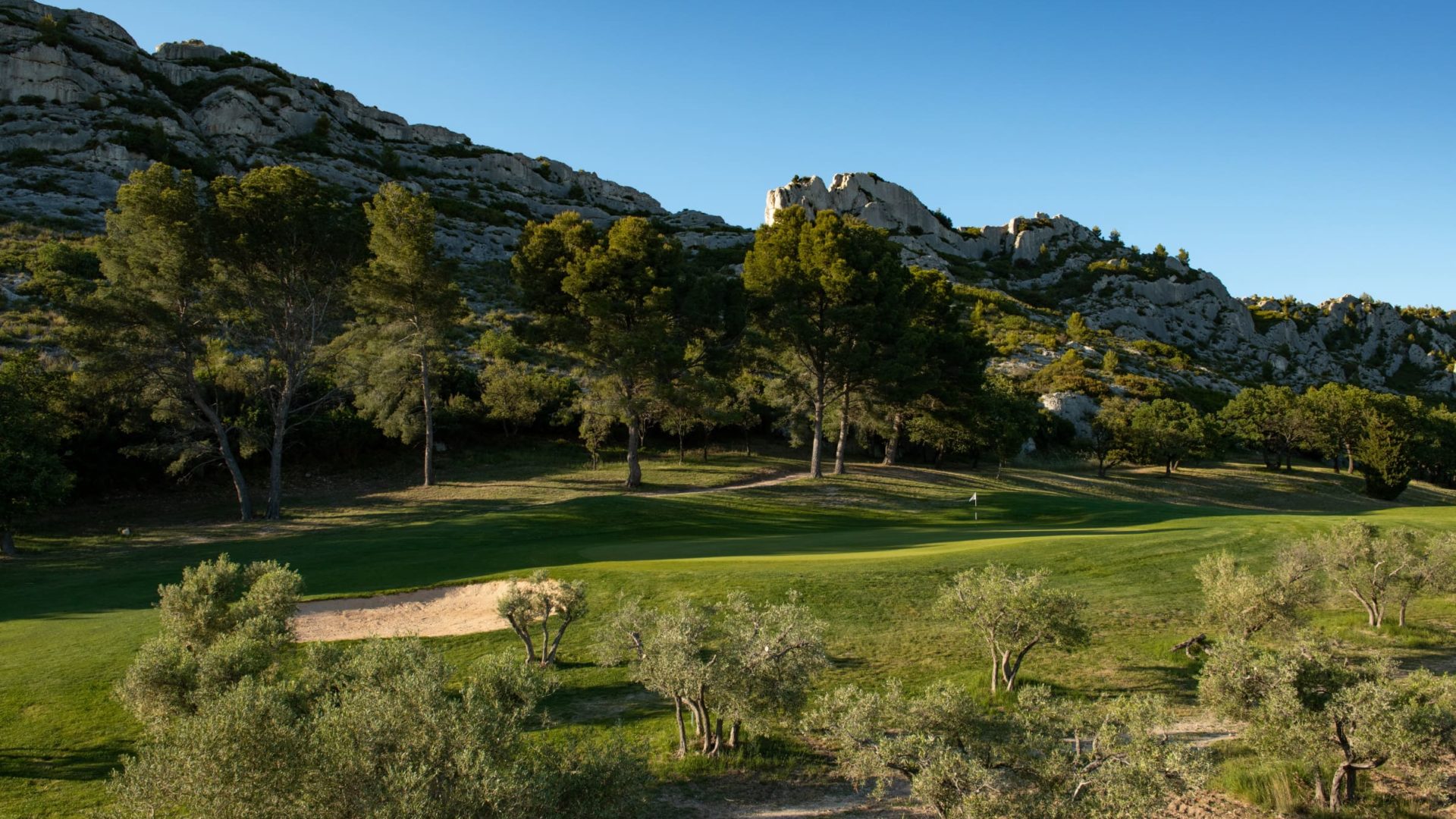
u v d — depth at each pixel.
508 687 9.76
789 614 12.01
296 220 37.22
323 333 44.66
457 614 18.55
